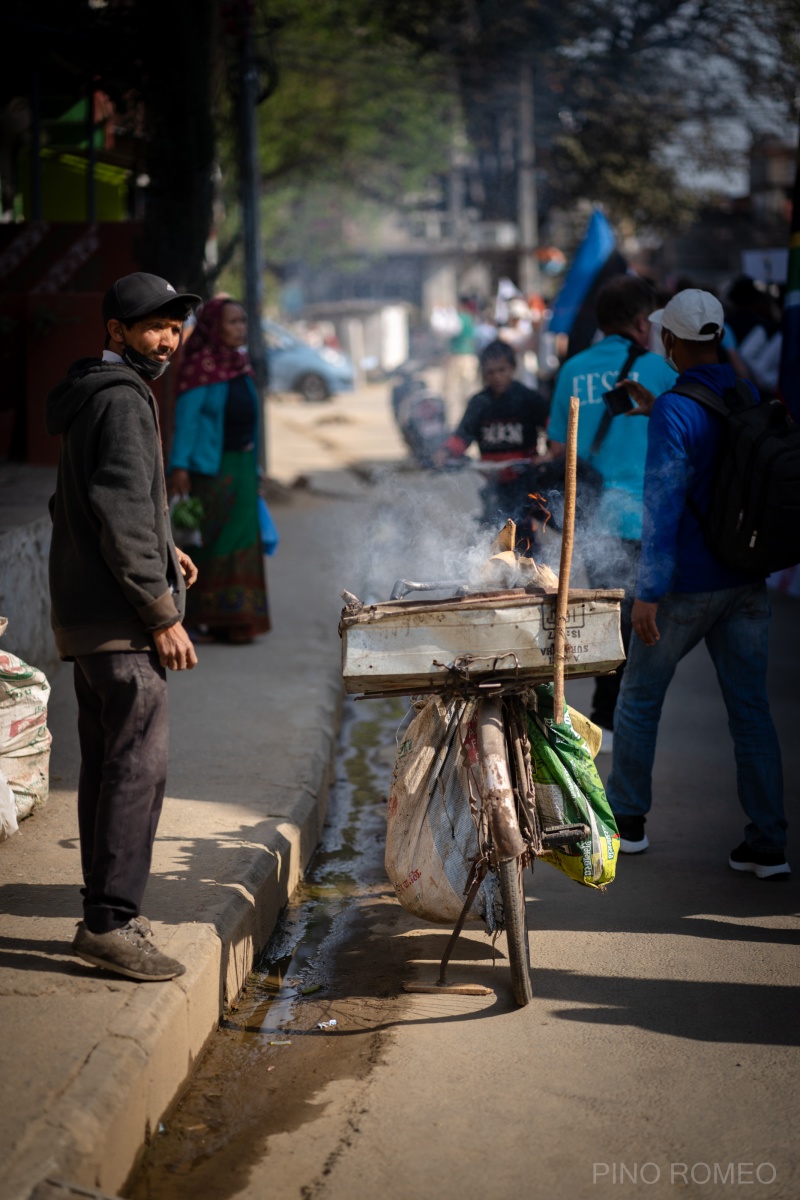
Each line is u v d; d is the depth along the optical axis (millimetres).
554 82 22031
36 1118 2508
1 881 3807
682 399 4172
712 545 4184
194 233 9102
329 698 6133
